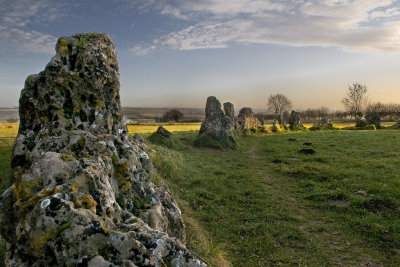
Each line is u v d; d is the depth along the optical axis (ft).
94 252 9.50
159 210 15.83
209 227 25.57
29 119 19.21
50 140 15.80
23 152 17.94
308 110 354.54
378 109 270.05
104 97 20.44
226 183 39.34
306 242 23.25
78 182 11.60
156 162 38.24
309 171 44.19
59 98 18.92
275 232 24.64
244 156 62.69
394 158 52.37
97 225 10.00
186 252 10.59
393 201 29.50
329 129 134.92
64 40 20.21
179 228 17.83
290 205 31.45
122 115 22.09
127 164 16.01
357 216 27.45
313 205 31.22
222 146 70.54
